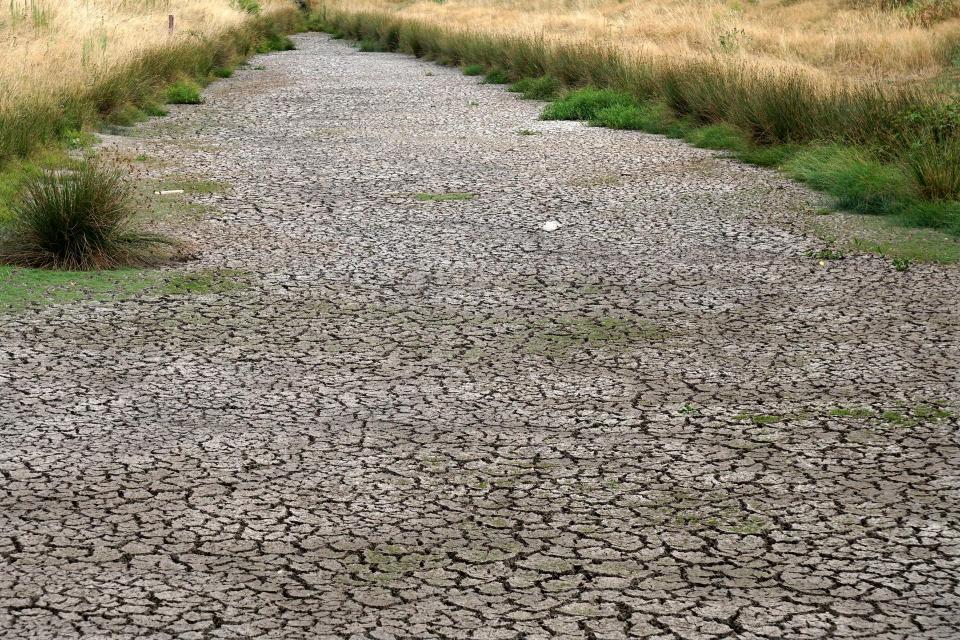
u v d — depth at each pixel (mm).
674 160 13023
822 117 13242
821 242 8773
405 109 18297
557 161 12898
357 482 4410
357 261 8078
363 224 9336
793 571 3727
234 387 5480
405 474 4492
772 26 27188
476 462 4617
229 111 17719
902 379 5652
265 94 20422
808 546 3904
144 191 10570
